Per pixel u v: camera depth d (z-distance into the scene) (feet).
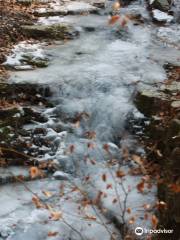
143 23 41.98
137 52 36.58
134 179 24.79
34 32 38.04
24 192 24.85
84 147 27.89
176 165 19.81
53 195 24.53
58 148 27.58
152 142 25.98
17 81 30.83
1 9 40.47
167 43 38.63
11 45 35.94
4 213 23.20
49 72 32.65
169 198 19.65
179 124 22.34
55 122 29.14
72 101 30.53
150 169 23.73
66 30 38.93
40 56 34.68
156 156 25.27
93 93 31.12
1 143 27.17
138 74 32.76
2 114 28.32
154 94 28.55
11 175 25.75
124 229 19.02
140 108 28.91
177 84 29.84
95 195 24.08
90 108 30.09
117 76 32.27
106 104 30.12
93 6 43.91
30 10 41.52
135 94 30.35
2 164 26.73
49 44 37.19
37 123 28.81
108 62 34.58
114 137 28.81
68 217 22.80
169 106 26.66
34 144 27.73
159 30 40.93
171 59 35.14
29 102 30.45
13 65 33.30
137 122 28.55
